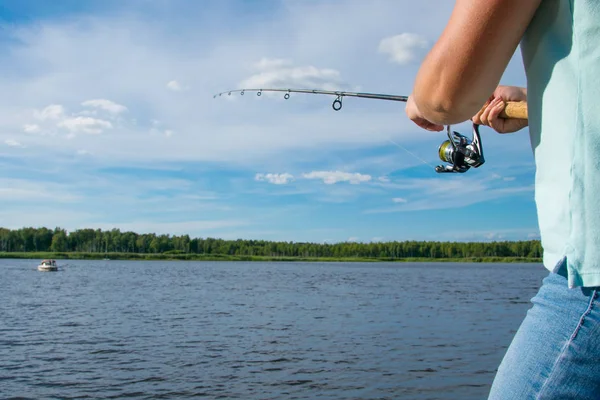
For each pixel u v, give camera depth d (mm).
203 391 13266
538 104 1290
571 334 1202
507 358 1333
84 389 13586
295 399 12453
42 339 21875
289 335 22562
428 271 119125
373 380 14242
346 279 77562
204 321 27672
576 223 1186
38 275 82375
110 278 75812
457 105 1309
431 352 18406
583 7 1144
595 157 1165
